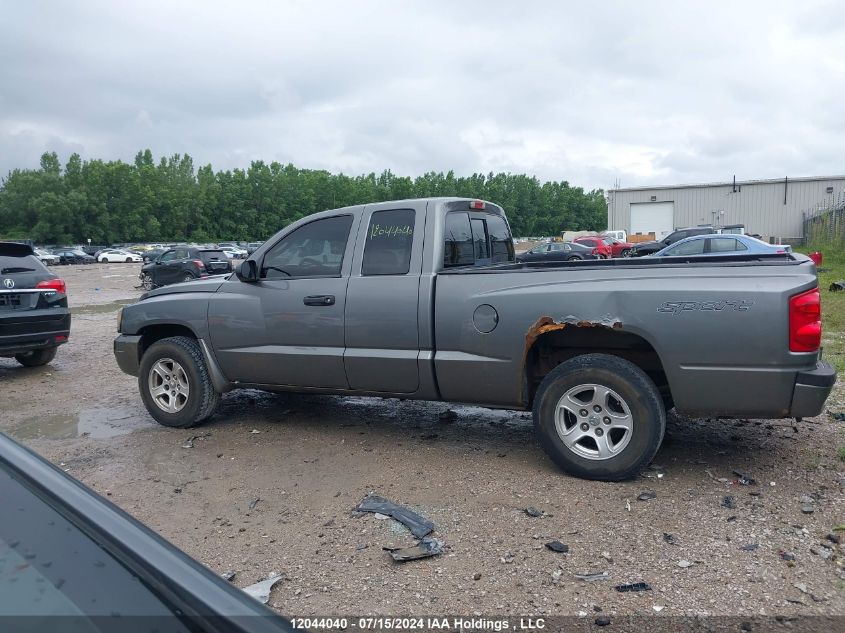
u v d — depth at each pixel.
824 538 3.48
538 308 4.38
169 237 99.62
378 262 5.02
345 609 2.96
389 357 4.90
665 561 3.29
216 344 5.61
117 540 1.29
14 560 1.26
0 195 96.12
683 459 4.69
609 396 4.28
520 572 3.23
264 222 105.94
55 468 1.59
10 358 10.14
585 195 126.44
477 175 117.12
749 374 3.92
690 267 4.12
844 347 8.80
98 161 95.31
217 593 1.20
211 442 5.44
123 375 8.57
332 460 4.90
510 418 5.97
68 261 60.62
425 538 3.59
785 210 50.75
